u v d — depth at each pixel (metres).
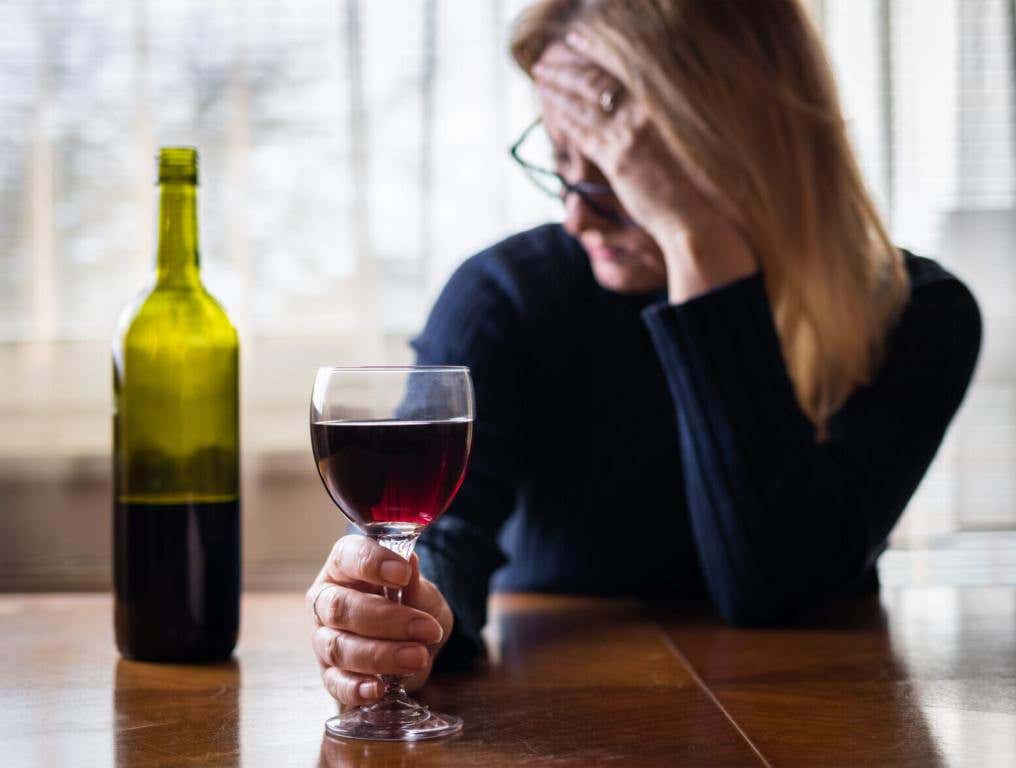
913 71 2.80
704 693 0.94
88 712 0.89
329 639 0.91
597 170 1.42
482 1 2.77
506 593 1.51
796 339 1.43
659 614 1.33
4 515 2.76
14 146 2.78
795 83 1.40
